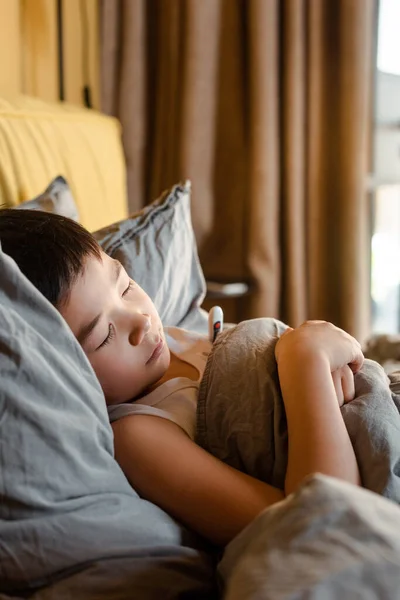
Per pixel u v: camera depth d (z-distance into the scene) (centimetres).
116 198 181
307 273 232
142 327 78
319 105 223
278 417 76
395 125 237
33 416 58
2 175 133
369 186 228
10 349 59
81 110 186
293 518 52
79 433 62
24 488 57
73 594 55
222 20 221
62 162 155
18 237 76
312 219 228
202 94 221
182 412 82
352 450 70
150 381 82
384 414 75
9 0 200
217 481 71
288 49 218
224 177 230
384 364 162
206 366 84
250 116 220
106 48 218
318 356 75
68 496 59
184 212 127
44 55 214
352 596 46
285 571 47
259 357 81
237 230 231
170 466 72
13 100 154
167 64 224
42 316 65
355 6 212
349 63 215
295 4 214
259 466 77
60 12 216
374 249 245
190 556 63
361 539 49
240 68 223
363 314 228
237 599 47
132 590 57
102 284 78
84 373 67
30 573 56
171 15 220
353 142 219
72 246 77
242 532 58
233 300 238
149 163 231
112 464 65
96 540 58
